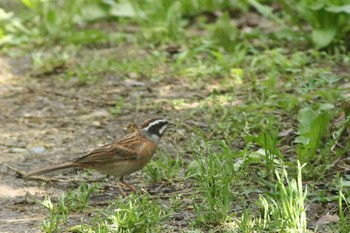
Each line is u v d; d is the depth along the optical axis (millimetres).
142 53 18188
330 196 10148
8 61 18516
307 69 15062
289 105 13102
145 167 11547
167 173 11125
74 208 10188
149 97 15156
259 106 13234
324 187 10438
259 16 20375
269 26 19250
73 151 12812
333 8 15922
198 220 9422
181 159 11594
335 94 13156
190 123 13430
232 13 20812
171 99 14898
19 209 10359
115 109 14539
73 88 16156
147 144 10844
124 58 17781
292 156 11492
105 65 17094
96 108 14914
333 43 16547
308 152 11023
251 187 10484
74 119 14383
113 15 21047
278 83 14914
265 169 10906
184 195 10445
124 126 13867
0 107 15234
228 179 10055
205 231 9258
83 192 10664
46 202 10086
